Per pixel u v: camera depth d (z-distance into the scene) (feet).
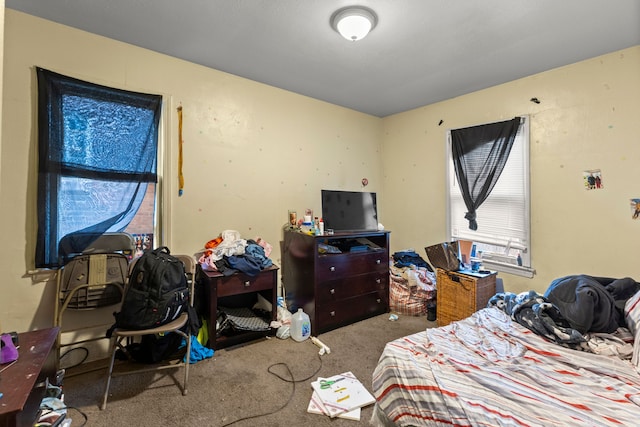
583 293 5.17
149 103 7.55
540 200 8.55
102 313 7.10
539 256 8.59
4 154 6.04
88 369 6.61
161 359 6.89
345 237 9.41
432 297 9.82
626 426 3.10
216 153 8.69
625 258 7.18
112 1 5.74
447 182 10.81
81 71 6.73
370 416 5.32
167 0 5.69
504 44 7.07
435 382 3.96
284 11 5.96
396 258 11.53
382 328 9.00
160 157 7.87
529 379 4.03
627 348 4.60
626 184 7.14
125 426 5.02
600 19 6.06
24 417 3.32
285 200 10.16
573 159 7.93
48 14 6.17
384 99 10.85
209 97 8.52
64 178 6.56
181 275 6.38
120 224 7.23
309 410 5.40
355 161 12.11
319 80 9.24
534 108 8.63
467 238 10.31
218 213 8.77
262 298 9.08
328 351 7.47
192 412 5.37
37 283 6.42
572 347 4.86
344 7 5.80
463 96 10.32
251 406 5.54
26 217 6.27
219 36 6.91
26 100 6.21
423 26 6.37
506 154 9.05
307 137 10.64
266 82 9.44
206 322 7.77
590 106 7.63
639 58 6.95
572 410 3.37
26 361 3.74
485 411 3.40
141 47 7.45
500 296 6.81
